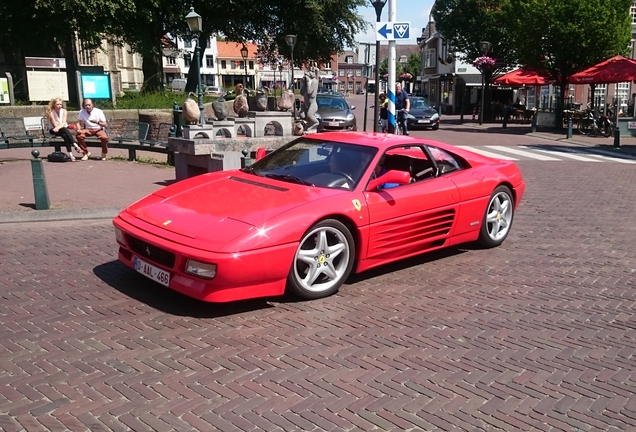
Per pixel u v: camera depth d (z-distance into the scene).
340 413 3.30
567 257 6.58
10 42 24.33
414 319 4.72
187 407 3.31
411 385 3.64
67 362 3.83
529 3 27.20
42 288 5.18
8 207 8.07
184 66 89.00
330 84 74.50
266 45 34.12
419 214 5.73
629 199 10.26
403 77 27.42
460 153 6.58
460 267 6.14
